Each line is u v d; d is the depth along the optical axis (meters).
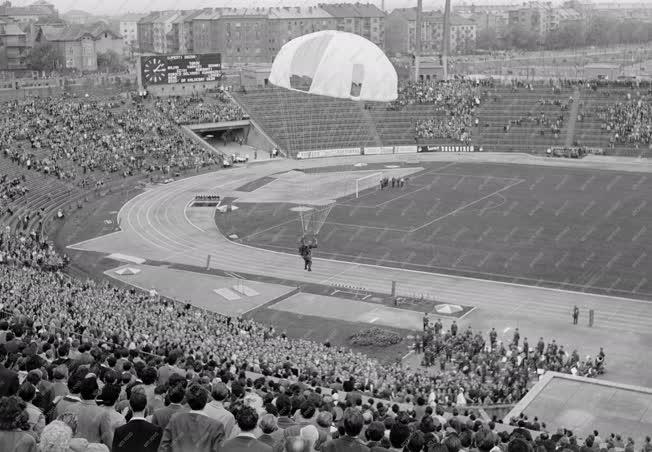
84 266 118.62
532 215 144.38
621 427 47.91
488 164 199.25
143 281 111.94
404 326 94.38
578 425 48.25
